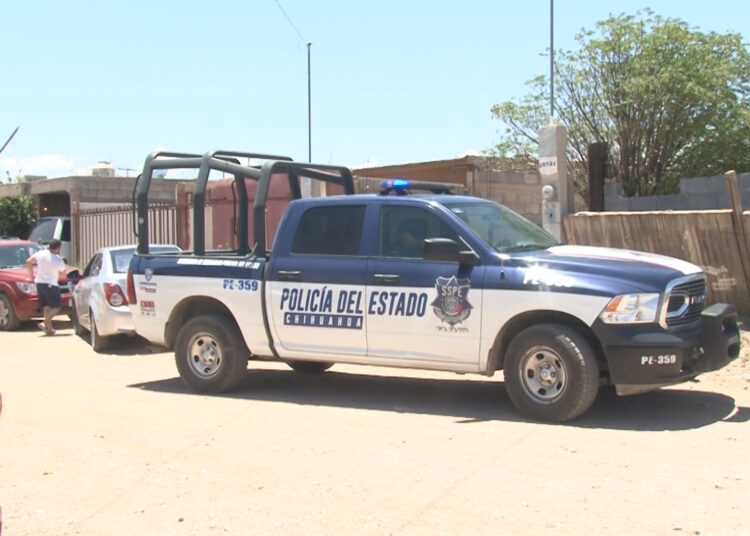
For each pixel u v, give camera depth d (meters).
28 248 17.16
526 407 7.25
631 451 6.26
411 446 6.57
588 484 5.53
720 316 7.25
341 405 8.22
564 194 12.17
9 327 15.37
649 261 7.27
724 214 10.05
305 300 8.24
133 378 10.11
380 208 8.05
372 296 7.87
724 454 6.14
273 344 8.50
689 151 19.92
